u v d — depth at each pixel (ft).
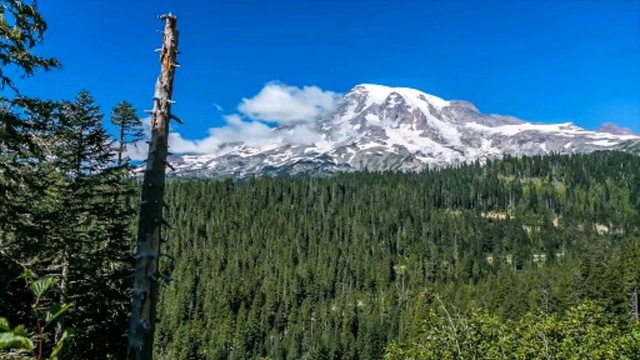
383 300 460.96
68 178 71.82
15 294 51.16
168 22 28.86
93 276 72.95
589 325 78.74
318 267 529.04
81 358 70.23
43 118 50.49
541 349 72.18
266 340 399.24
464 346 66.95
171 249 524.52
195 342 349.00
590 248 486.38
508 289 356.18
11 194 52.34
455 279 544.21
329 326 402.11
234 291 436.76
